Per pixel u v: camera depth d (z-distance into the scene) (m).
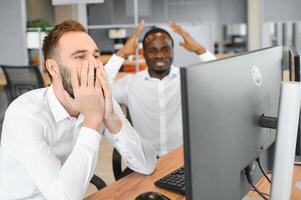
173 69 2.49
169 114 2.45
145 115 2.46
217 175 0.85
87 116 1.26
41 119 1.34
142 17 7.67
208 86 0.80
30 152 1.24
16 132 1.28
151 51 2.41
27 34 5.43
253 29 6.30
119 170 2.19
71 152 1.31
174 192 1.44
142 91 2.44
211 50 5.59
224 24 7.80
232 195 0.92
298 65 1.37
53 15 7.22
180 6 7.89
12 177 1.36
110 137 1.60
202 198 0.80
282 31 6.73
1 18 5.43
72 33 1.29
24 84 4.51
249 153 0.99
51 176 1.21
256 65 1.02
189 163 0.77
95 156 1.27
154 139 2.47
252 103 0.98
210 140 0.81
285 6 6.14
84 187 1.25
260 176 1.11
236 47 7.84
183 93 0.75
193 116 0.76
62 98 1.37
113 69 2.51
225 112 0.86
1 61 5.51
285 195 1.04
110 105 1.28
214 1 7.79
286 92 0.98
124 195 1.42
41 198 1.38
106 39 6.70
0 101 4.90
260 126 1.04
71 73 1.27
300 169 1.59
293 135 1.00
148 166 1.60
